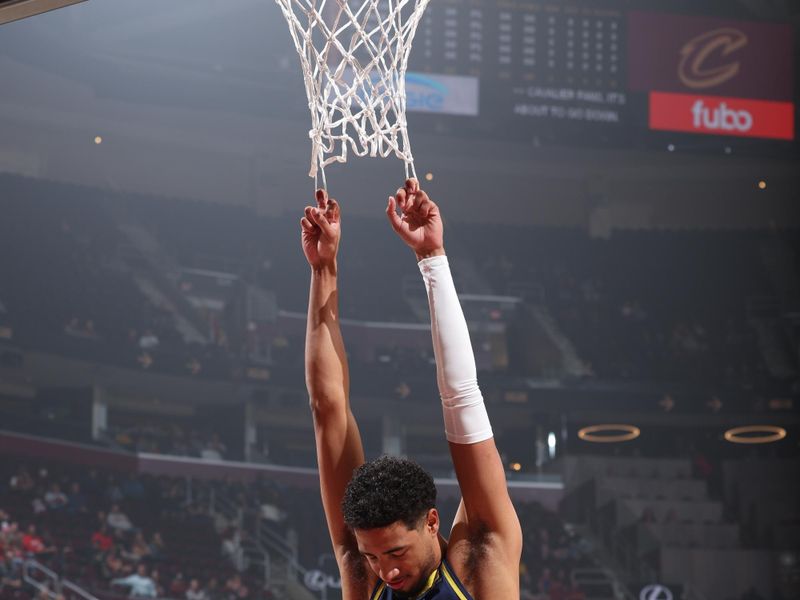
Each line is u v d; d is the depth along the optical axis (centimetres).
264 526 1343
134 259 1451
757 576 1409
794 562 1420
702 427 1554
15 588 1073
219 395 1448
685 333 1609
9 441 1214
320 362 180
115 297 1395
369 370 1480
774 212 1683
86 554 1160
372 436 1528
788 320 1612
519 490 1469
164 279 1456
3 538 1113
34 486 1204
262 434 1504
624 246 1658
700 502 1465
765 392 1546
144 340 1370
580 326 1593
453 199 1666
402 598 161
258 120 1516
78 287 1380
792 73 1501
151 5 1403
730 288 1642
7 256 1355
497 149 1600
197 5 1416
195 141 1542
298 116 1467
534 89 1420
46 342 1284
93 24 1386
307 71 197
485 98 1411
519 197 1677
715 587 1399
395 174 1631
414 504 153
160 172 1548
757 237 1669
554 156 1623
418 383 1490
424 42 1402
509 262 1636
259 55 1458
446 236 1642
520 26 1424
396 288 1598
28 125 1461
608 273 1645
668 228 1692
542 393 1515
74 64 1373
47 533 1167
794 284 1630
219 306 1477
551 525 1428
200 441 1411
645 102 1452
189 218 1521
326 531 1368
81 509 1214
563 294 1622
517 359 1559
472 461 163
